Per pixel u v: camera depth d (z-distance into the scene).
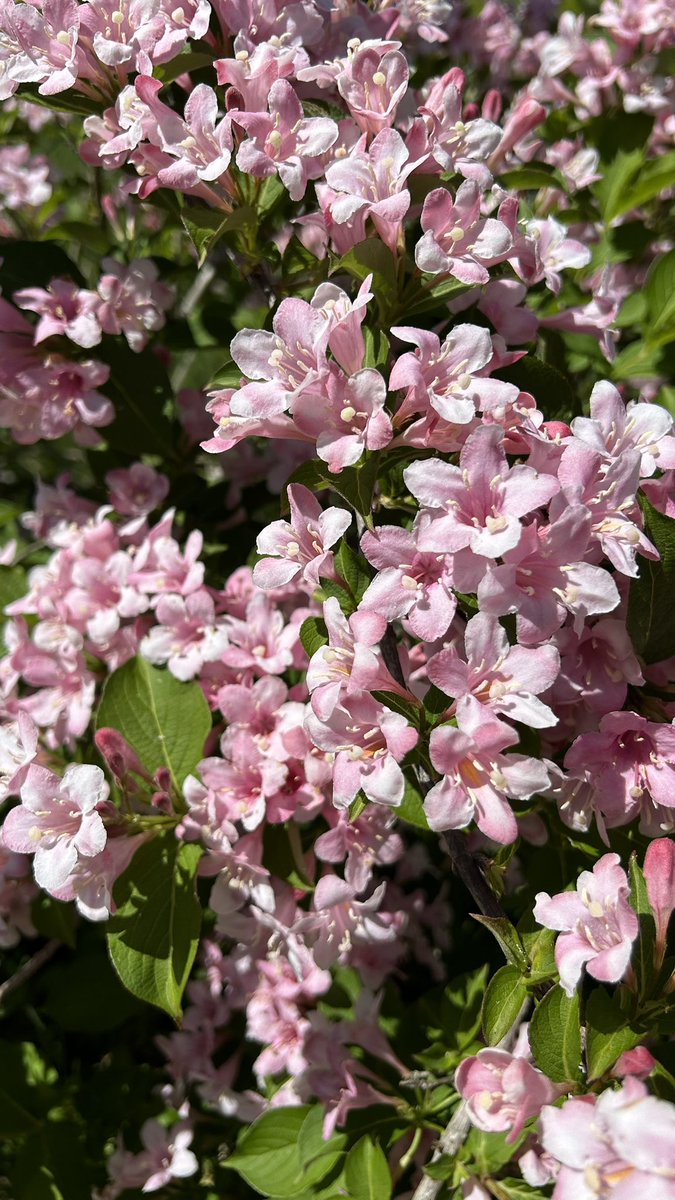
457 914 0.65
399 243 0.50
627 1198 0.41
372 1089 0.57
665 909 0.46
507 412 0.48
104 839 0.49
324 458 0.46
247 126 0.50
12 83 0.53
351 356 0.48
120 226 0.76
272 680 0.54
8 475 0.89
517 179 0.61
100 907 0.50
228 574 0.64
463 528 0.46
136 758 0.54
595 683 0.50
